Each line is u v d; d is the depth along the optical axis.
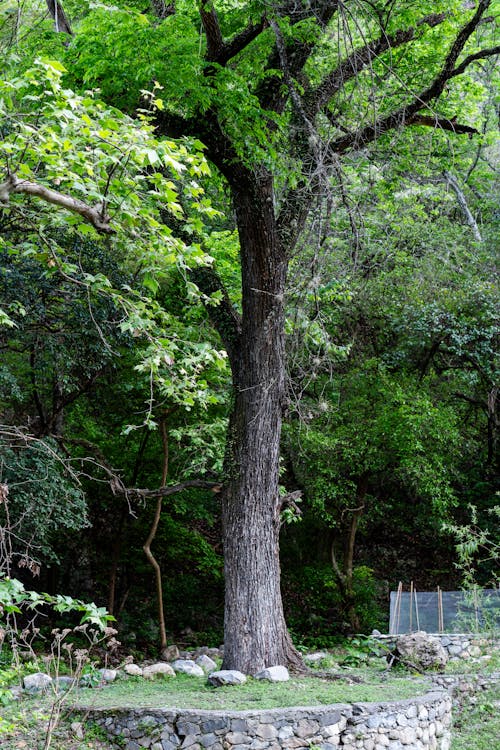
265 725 6.60
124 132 6.15
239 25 9.91
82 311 10.00
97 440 14.09
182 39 8.07
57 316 10.35
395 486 18.50
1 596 4.42
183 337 11.65
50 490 10.27
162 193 6.62
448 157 11.97
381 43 9.49
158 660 12.55
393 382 14.41
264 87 9.52
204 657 10.80
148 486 14.66
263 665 8.65
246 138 8.66
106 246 10.90
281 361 9.20
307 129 8.77
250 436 9.12
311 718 6.75
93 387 12.60
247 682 8.24
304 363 10.02
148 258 7.54
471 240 15.91
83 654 6.58
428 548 19.14
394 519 18.67
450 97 12.66
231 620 8.80
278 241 9.26
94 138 6.11
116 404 13.47
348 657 10.11
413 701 7.36
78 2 10.08
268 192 9.19
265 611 8.80
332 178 8.53
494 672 9.18
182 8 9.38
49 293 10.01
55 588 13.97
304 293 8.66
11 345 11.55
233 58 9.74
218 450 12.05
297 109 8.80
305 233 9.11
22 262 9.69
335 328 14.31
